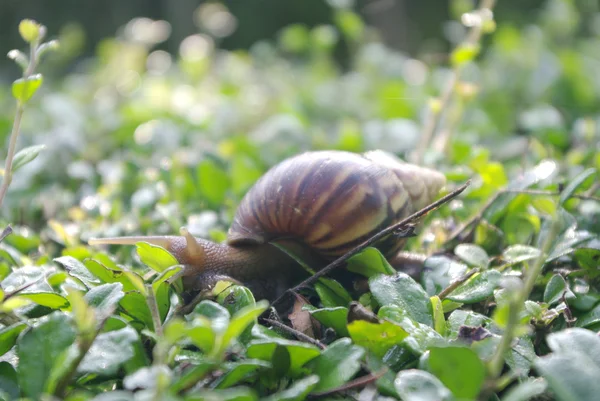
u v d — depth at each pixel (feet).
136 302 1.14
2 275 1.30
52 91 3.66
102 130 2.59
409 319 1.11
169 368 1.06
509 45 3.10
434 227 1.50
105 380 1.08
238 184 1.81
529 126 2.17
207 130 2.48
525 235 1.42
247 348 1.06
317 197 1.30
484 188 1.51
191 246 1.30
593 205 1.44
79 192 1.85
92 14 5.90
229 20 3.62
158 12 5.82
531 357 1.09
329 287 1.24
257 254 1.35
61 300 1.12
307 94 3.19
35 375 1.02
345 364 1.04
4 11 5.76
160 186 1.70
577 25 3.52
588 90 2.75
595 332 1.16
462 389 1.01
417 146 1.98
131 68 3.34
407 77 3.43
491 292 1.17
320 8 6.20
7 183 1.19
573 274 1.27
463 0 2.13
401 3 4.53
